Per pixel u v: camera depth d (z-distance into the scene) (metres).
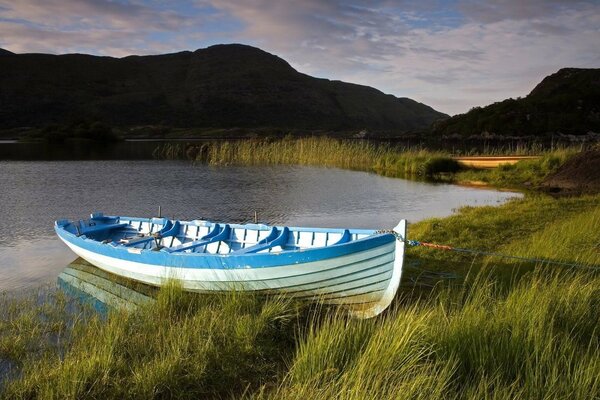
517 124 88.06
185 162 47.84
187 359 6.62
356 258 8.34
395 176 35.88
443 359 6.00
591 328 6.94
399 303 9.02
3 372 6.84
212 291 9.87
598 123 89.75
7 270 12.62
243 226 11.93
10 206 22.75
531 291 7.56
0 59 166.62
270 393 5.72
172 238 13.21
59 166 42.53
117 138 93.62
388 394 5.11
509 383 5.69
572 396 5.25
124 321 7.95
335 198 25.53
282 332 7.71
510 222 16.05
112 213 21.36
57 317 8.84
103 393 5.97
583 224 13.48
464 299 8.87
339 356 6.37
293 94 194.00
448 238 13.85
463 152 56.22
